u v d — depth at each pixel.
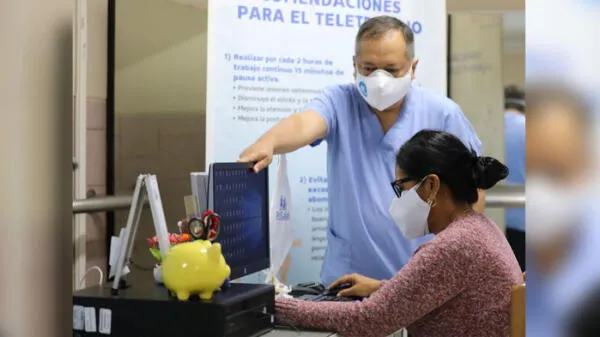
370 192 2.64
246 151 2.24
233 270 1.91
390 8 2.79
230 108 2.62
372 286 2.19
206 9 3.46
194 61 3.42
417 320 1.91
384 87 2.49
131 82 3.14
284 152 2.42
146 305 1.62
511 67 3.59
